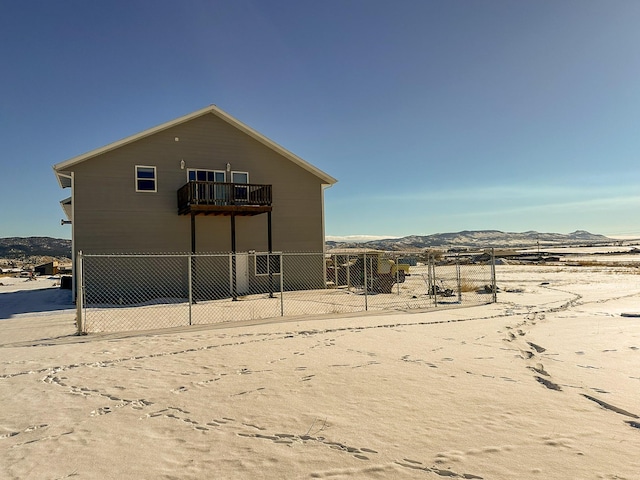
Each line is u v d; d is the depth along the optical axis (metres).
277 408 4.62
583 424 4.11
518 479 3.08
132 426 4.19
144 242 18.05
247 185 18.52
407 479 3.11
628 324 10.00
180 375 5.97
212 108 19.27
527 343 8.02
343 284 24.84
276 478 3.15
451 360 6.70
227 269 19.61
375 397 4.94
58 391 5.31
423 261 51.25
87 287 17.00
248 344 8.09
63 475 3.24
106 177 17.52
